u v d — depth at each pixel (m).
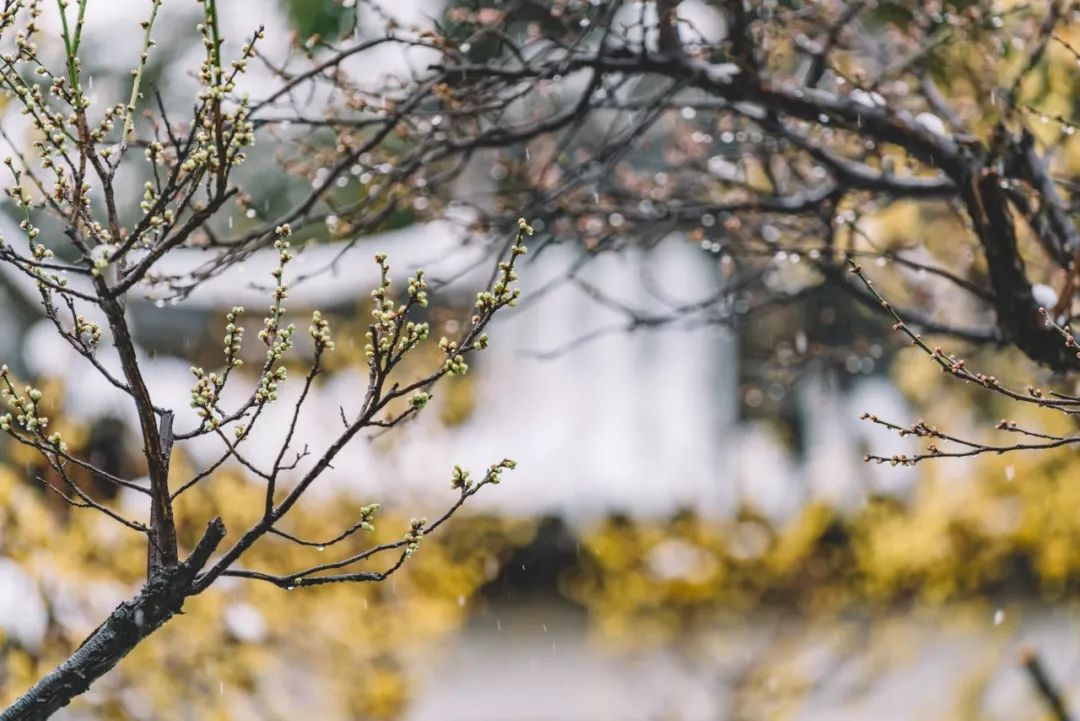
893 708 8.05
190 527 5.52
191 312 8.68
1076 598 7.03
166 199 1.98
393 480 6.71
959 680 6.86
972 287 3.34
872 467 7.19
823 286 4.18
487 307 2.01
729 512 8.15
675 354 15.38
